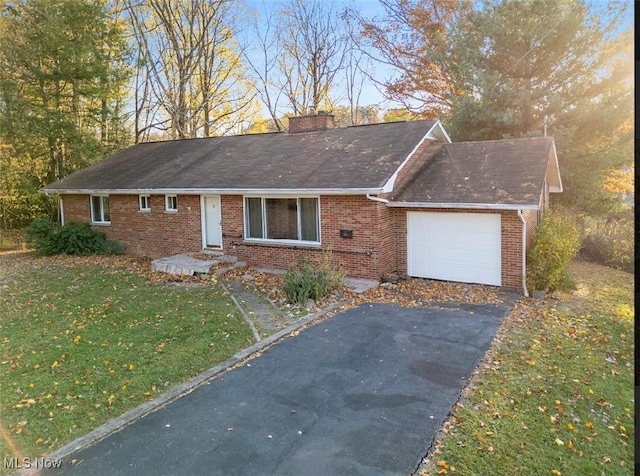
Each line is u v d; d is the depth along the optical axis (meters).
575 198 18.38
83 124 22.58
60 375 6.27
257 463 4.30
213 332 7.98
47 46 19.20
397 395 5.67
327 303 9.91
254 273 12.96
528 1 18.00
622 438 4.79
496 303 9.98
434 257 12.30
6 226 22.80
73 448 4.57
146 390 5.82
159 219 15.95
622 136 17.30
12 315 9.27
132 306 9.71
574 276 14.19
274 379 6.16
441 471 4.17
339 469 4.20
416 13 24.19
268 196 13.34
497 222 11.24
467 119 18.94
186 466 4.27
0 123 18.28
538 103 18.39
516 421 5.05
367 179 11.44
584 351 7.21
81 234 17.11
